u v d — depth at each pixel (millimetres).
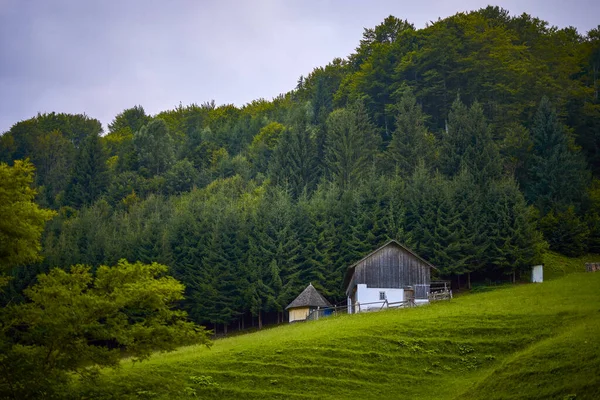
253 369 54625
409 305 80000
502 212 102438
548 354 49344
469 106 179250
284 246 99625
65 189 170875
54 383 33000
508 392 45594
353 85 199875
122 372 49406
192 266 99375
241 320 97188
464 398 46719
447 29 195500
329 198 112875
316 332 64875
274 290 94750
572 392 42812
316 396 49906
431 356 57156
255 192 143875
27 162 37438
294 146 148250
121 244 103750
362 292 84312
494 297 77312
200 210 116688
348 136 147125
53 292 35719
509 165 138250
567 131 152125
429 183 114062
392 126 182500
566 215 113625
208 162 190750
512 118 168125
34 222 37062
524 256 98875
